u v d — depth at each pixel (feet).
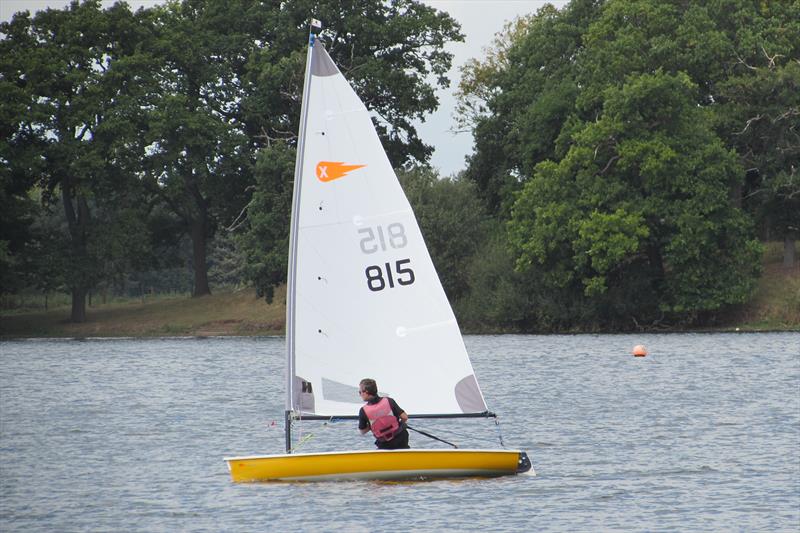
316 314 241.96
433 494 229.45
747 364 556.92
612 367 556.10
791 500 226.17
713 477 250.98
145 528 210.59
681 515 213.66
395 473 239.71
